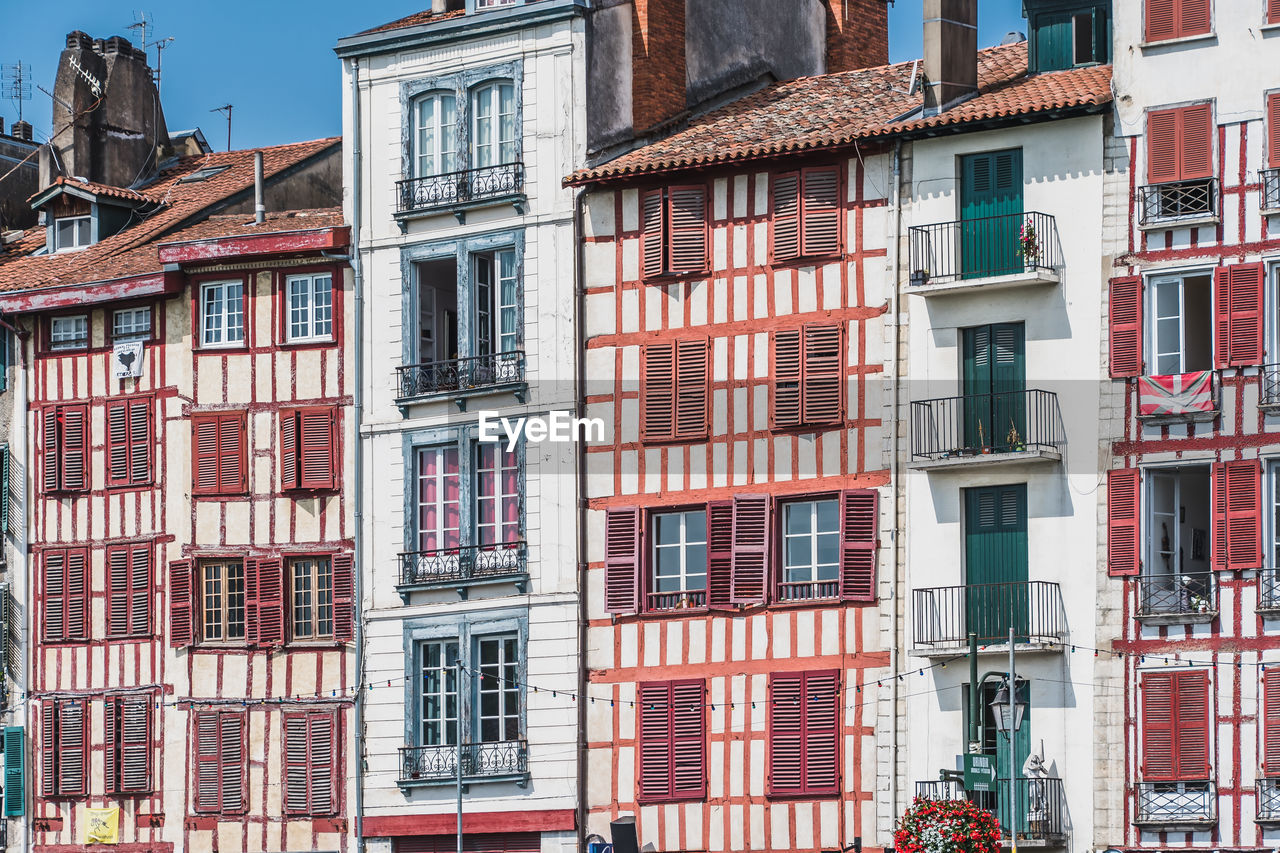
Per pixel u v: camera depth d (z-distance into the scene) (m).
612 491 56.81
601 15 58.88
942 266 54.22
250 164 68.69
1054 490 52.72
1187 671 51.12
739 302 56.09
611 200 57.59
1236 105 52.22
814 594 54.88
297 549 60.34
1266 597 50.75
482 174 59.09
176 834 60.81
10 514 64.00
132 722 61.72
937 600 53.44
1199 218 52.06
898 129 54.53
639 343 56.91
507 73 59.09
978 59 59.03
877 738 53.62
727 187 56.47
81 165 68.81
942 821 49.97
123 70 69.94
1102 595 52.00
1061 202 53.44
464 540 58.28
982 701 52.84
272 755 60.00
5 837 62.78
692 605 55.81
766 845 54.34
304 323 61.06
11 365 64.56
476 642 57.94
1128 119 53.09
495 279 58.97
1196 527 52.53
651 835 55.38
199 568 61.38
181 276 62.22
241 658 60.62
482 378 58.62
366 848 58.50
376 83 60.59
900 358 54.50
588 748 56.34
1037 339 53.31
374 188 60.34
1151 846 51.00
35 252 67.81
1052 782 51.78
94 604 62.69
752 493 55.44
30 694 63.09
